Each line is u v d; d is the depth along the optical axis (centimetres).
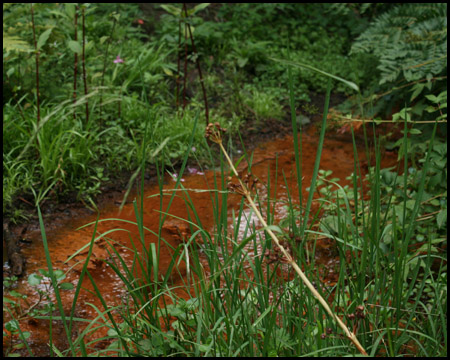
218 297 221
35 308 302
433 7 490
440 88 491
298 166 193
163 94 596
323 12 805
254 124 584
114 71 548
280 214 400
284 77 674
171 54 675
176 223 396
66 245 371
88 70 551
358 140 552
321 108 638
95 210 420
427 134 459
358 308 176
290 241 178
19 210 403
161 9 747
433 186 352
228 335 201
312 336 210
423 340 228
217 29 724
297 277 217
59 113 466
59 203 421
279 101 642
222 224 225
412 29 484
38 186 433
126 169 474
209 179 470
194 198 435
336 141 555
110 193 443
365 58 651
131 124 517
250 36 742
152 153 178
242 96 612
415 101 517
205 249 226
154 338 217
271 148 540
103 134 499
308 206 196
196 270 217
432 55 460
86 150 454
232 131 555
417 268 216
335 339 208
